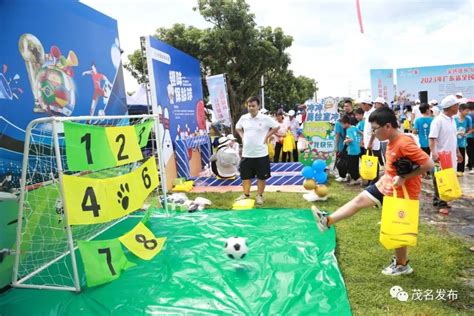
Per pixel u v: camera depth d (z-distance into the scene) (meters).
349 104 8.78
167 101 8.35
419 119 8.20
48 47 4.51
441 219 5.71
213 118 12.63
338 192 7.56
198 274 3.88
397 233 3.42
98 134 3.93
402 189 3.47
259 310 3.18
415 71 21.62
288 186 8.12
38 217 4.16
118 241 4.04
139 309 3.26
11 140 3.87
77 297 3.52
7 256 3.76
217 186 8.41
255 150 6.62
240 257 4.12
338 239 4.84
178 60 9.21
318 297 3.36
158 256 4.35
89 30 5.42
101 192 3.88
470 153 9.66
